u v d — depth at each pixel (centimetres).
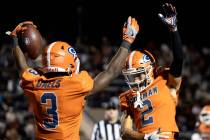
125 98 1697
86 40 5728
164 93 1623
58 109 1387
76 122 1409
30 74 1445
